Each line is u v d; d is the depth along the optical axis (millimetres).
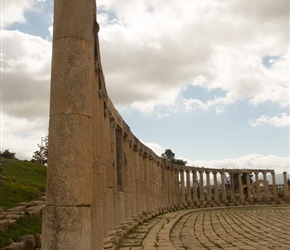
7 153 54750
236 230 26188
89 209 9352
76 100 9625
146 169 37062
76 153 9328
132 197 28750
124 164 26922
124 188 26109
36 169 40500
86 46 10086
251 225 29391
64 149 9297
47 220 9031
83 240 8977
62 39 9898
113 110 22828
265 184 70125
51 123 9609
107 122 20078
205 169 62062
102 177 16984
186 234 24281
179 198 55281
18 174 34344
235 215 40844
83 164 9391
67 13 10055
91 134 9906
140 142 34188
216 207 57688
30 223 17438
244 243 19906
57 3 10219
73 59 9805
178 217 35812
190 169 59125
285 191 72312
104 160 17094
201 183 61000
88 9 10359
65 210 8945
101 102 17562
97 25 13492
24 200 24703
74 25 9992
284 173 73062
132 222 25766
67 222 8883
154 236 21719
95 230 11406
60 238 8805
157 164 44875
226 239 21672
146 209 35406
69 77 9688
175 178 55531
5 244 13477
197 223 31859
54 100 9672
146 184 36625
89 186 9477
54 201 9055
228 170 66125
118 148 25688
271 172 71125
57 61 9844
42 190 30453
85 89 9828
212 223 31656
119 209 23734
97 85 15086
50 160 9383
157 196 42406
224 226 29016
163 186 48344
